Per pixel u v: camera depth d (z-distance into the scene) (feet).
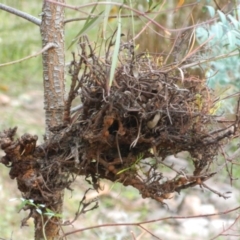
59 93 3.02
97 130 2.73
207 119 2.82
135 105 2.65
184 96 2.77
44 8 2.99
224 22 2.97
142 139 2.74
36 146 2.89
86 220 6.64
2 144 2.81
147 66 2.81
